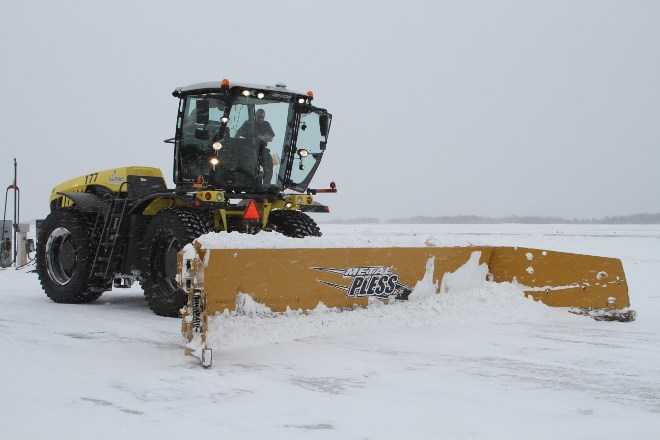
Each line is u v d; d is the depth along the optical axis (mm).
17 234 16031
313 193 9125
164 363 5469
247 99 8445
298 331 6375
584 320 7531
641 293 10453
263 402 4352
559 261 7660
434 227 61188
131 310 8750
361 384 4789
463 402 4359
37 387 4730
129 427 3861
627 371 5207
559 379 4953
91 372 5164
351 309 6840
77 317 8047
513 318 7406
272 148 8672
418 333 6680
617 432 3818
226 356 5664
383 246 6926
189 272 5590
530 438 3711
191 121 8422
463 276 7574
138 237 8688
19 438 3684
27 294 10656
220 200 7820
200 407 4246
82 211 9219
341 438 3684
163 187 9352
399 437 3705
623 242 26844
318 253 6504
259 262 6133
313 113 9000
